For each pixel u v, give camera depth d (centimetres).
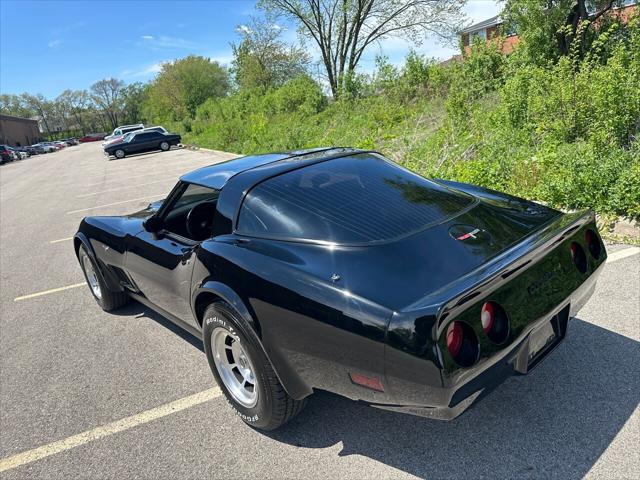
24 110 13112
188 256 309
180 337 417
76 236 469
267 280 242
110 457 281
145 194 1229
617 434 240
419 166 823
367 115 1678
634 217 493
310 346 229
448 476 231
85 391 353
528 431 251
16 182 2231
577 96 755
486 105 1178
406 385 201
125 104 12381
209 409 313
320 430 277
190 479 255
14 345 444
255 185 290
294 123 2052
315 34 2769
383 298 209
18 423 326
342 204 268
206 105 4244
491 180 650
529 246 232
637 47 752
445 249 235
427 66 1784
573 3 1323
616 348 308
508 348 206
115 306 486
